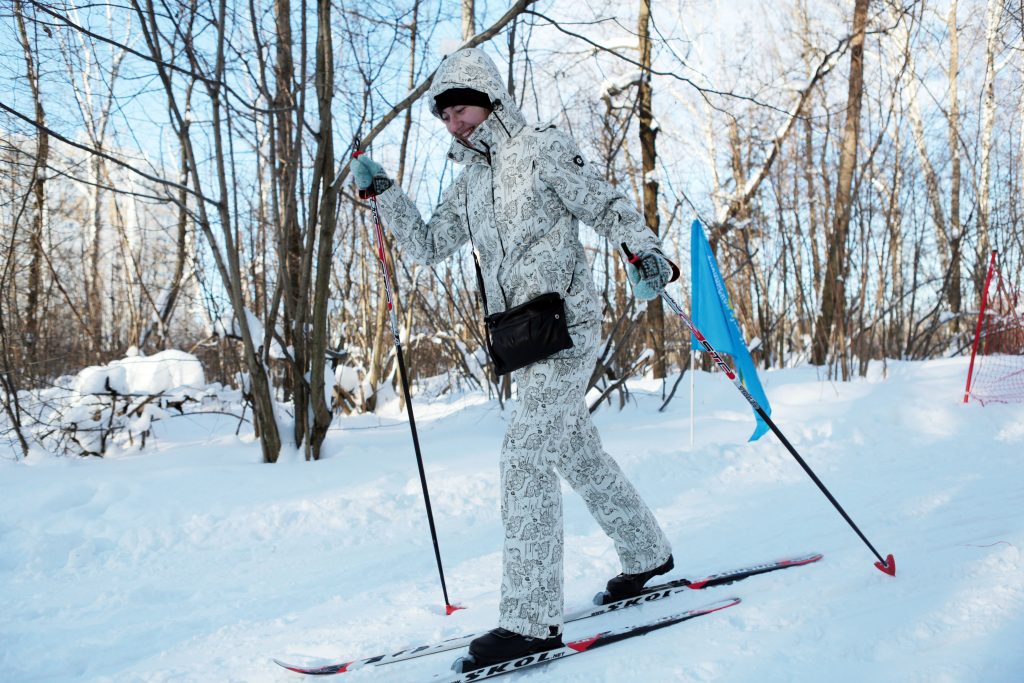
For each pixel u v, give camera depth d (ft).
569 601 8.14
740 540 9.95
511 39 18.02
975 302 32.55
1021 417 17.25
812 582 7.91
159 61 12.28
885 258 26.16
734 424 18.33
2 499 12.30
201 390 19.29
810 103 30.81
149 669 7.06
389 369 26.37
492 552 10.57
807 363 33.01
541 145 6.74
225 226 14.78
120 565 10.57
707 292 14.78
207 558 10.80
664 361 26.00
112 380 16.79
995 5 27.53
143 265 29.25
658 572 7.68
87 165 26.02
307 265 15.81
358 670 6.59
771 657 6.16
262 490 13.21
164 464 14.83
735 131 34.53
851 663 5.97
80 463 14.89
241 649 7.46
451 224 7.70
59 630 8.26
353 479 13.89
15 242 17.67
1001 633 6.24
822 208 31.48
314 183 15.24
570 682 6.03
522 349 6.55
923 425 17.61
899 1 25.40
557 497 6.63
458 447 16.42
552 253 6.76
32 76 15.94
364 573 9.97
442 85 6.86
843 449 15.89
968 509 10.51
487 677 6.17
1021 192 29.53
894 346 29.71
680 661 6.23
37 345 20.44
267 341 15.65
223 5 14.11
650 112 26.73
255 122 17.40
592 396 22.89
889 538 9.36
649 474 14.33
